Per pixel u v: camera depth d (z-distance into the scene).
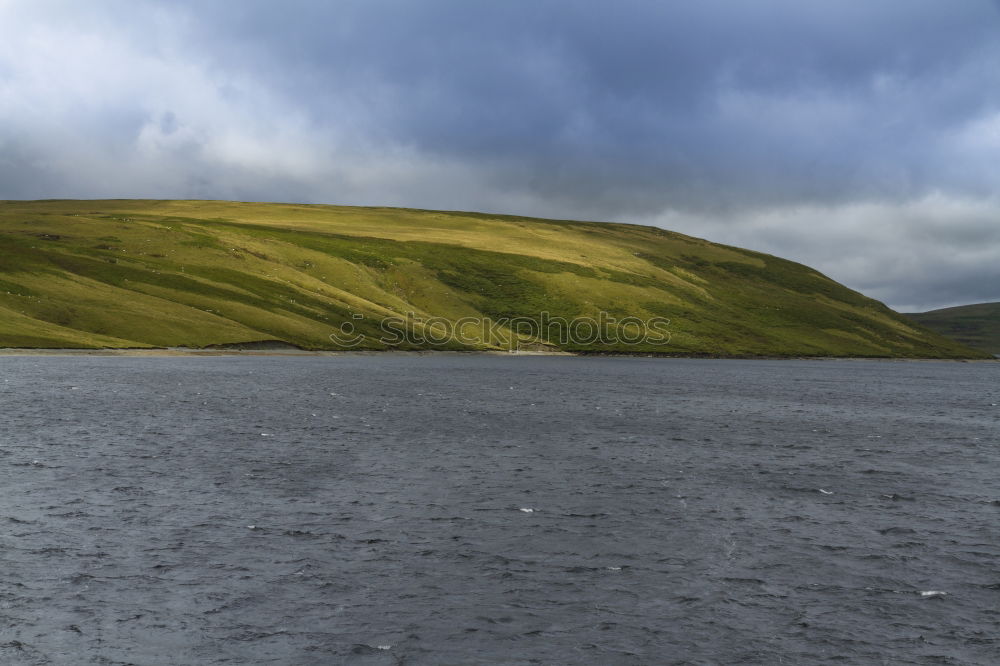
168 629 23.16
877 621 24.92
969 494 45.12
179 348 187.88
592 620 24.62
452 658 21.81
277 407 83.88
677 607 25.83
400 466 49.81
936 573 29.66
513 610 25.27
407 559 30.05
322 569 28.59
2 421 64.62
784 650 22.78
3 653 21.27
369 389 113.44
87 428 62.44
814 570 29.78
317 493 40.97
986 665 22.02
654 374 188.25
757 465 54.22
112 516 34.91
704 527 35.91
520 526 35.44
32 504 36.53
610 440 65.31
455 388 120.75
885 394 140.62
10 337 166.00
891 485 47.50
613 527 35.62
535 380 149.00
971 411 108.12
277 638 22.77
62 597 25.19
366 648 22.30
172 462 48.62
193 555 29.72
